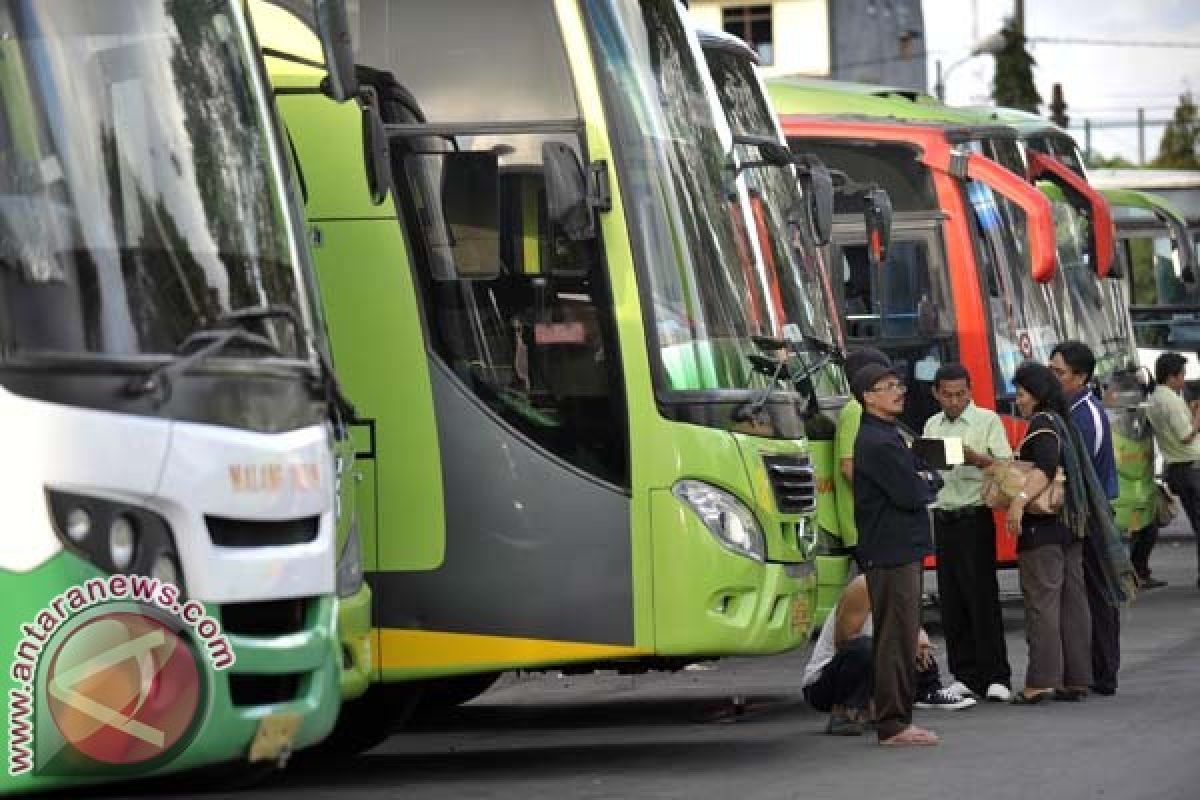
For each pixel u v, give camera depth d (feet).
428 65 83.56
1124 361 156.97
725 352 84.69
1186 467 160.76
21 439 57.00
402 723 89.40
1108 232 144.05
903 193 140.15
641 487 81.71
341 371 82.89
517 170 82.89
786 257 111.04
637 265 82.33
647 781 80.28
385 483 82.53
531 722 104.01
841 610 94.02
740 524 82.79
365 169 79.41
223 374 60.54
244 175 64.59
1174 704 101.35
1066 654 103.55
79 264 59.00
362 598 73.87
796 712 104.22
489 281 82.64
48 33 60.34
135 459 58.39
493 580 82.07
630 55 84.69
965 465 103.76
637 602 81.61
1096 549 105.29
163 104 62.75
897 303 139.33
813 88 145.28
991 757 84.89
